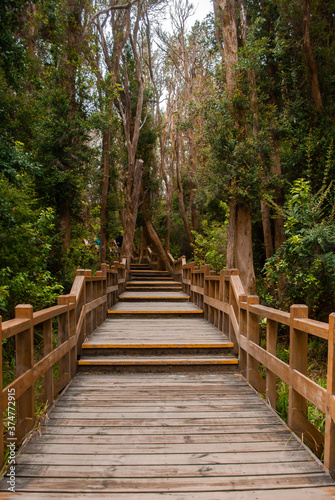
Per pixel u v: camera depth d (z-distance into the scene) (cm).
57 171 980
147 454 268
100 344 501
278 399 423
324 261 604
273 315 348
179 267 1340
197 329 636
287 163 1000
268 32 1150
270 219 1141
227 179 902
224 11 948
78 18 1117
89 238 1452
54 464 253
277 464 257
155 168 1839
